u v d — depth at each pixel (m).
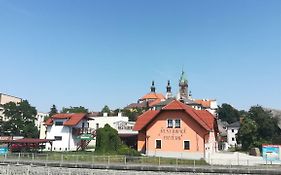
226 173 31.17
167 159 39.97
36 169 37.09
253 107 89.19
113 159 38.72
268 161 43.09
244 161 43.62
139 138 53.56
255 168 32.47
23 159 40.59
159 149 49.75
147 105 135.00
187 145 48.38
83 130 69.12
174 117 49.97
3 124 99.00
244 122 81.75
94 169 34.44
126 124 73.88
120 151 50.00
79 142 67.50
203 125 47.72
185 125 49.06
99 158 39.03
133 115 104.56
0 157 42.28
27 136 100.69
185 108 49.12
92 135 66.44
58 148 65.00
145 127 51.75
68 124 65.38
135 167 33.12
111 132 52.81
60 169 35.91
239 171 31.02
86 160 39.28
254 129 79.56
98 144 52.47
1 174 38.56
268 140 80.06
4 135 98.19
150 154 50.00
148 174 32.56
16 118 100.44
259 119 85.38
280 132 87.31
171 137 49.47
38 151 55.03
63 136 65.62
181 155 48.12
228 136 120.81
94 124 81.62
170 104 50.22
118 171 33.56
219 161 42.59
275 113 96.19
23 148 56.38
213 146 57.28
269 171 30.59
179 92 146.00
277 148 43.09
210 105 155.88
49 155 42.25
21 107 103.31
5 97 130.50
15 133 99.75
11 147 54.97
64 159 40.03
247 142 79.75
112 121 80.81
